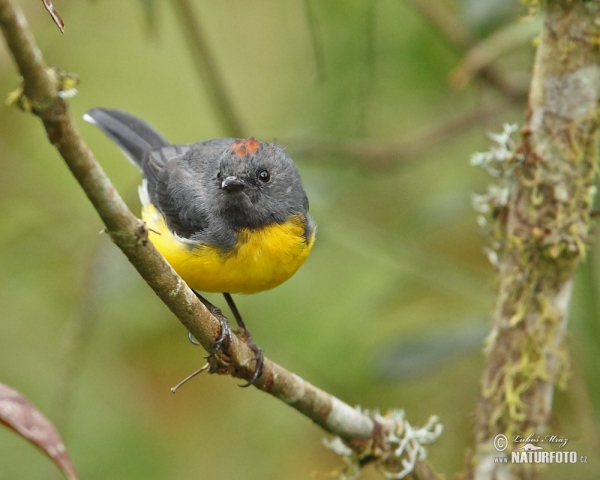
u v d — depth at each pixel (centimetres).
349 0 1070
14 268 1237
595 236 943
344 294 1152
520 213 703
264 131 1263
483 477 738
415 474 750
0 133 1299
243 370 682
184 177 887
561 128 677
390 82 1141
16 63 404
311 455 1189
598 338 966
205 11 1370
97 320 1108
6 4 383
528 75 1064
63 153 451
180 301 594
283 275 853
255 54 1353
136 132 1045
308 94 1152
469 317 1022
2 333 1221
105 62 1349
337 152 1077
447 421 1126
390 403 1145
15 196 1240
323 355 1131
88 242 1197
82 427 1172
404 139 1096
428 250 1145
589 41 658
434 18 1033
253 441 1205
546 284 709
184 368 1268
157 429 1222
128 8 1364
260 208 828
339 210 1182
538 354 717
